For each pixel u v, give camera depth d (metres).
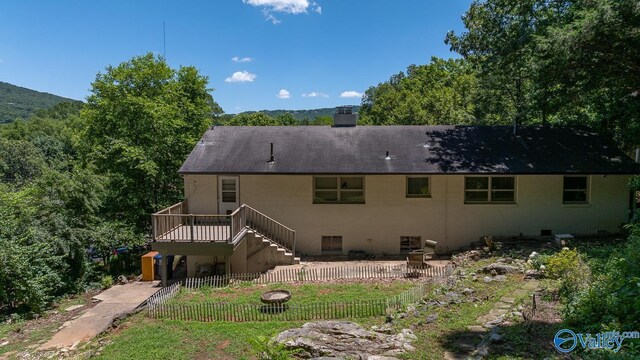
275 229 16.17
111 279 15.10
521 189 16.27
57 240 14.39
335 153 16.86
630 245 8.43
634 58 14.41
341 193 16.56
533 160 16.05
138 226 20.02
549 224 16.36
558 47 13.72
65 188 15.98
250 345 8.41
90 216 16.62
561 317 7.83
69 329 10.66
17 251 12.62
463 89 40.19
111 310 11.92
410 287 11.98
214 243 13.51
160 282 14.66
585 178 16.31
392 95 50.19
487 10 19.62
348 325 8.61
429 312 9.45
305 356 7.50
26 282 12.36
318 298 11.27
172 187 22.25
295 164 16.17
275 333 8.95
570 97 17.05
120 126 20.98
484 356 6.58
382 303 10.03
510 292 10.13
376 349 7.52
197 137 25.05
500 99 26.53
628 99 16.95
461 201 16.36
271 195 16.44
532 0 17.39
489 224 16.42
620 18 12.66
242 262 15.05
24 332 10.81
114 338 9.45
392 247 16.56
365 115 65.44
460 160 16.12
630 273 7.53
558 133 18.11
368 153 16.81
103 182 18.50
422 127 18.97
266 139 18.19
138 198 20.47
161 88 23.94
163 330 9.56
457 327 8.27
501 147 17.02
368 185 16.38
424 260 14.75
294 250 15.90
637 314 6.46
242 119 64.31
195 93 27.88
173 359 8.01
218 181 16.45
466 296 10.28
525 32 17.16
